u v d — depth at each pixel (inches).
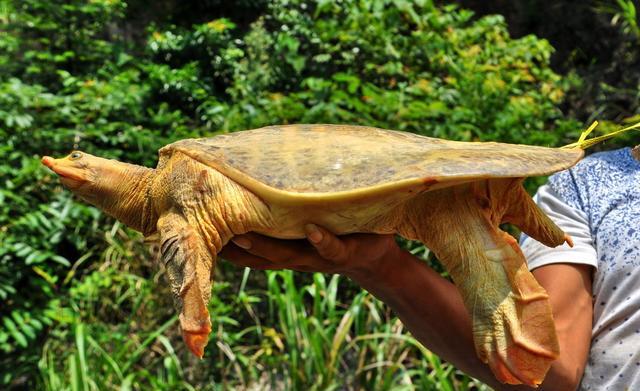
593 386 57.5
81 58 232.4
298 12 247.4
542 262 61.0
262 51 233.3
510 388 57.2
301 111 178.2
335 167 46.0
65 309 169.2
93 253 186.1
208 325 44.7
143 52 260.4
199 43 251.4
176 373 150.3
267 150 48.9
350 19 211.2
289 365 146.9
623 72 265.9
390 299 55.4
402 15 222.8
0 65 223.1
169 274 46.5
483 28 216.2
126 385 141.2
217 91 248.7
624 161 62.5
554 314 57.9
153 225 56.1
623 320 57.0
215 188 46.7
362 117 173.9
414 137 53.5
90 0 242.4
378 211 45.3
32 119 186.4
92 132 191.8
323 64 221.9
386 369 145.5
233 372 161.5
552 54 281.1
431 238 47.2
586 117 261.9
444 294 56.0
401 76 206.2
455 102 183.6
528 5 283.7
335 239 46.4
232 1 283.9
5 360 167.9
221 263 178.4
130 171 58.6
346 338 154.0
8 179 181.6
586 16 275.3
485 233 46.2
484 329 44.5
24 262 174.1
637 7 255.8
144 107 218.8
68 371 152.2
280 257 48.4
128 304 179.3
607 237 59.3
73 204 179.6
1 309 172.2
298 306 144.6
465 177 42.9
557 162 46.6
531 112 187.0
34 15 234.8
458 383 143.3
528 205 51.1
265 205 46.0
